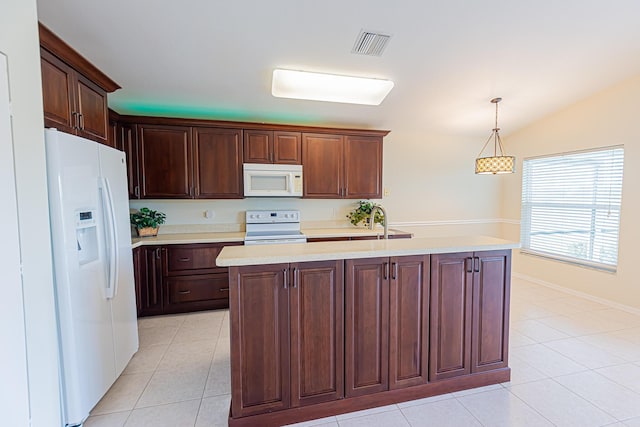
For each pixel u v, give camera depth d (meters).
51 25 2.04
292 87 2.99
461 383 2.01
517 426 1.68
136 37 2.22
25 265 1.44
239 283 1.60
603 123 3.45
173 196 3.46
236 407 1.64
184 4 1.94
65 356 1.62
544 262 4.25
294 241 3.54
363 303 1.80
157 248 3.23
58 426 1.60
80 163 1.74
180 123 3.42
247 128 3.62
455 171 4.80
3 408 1.35
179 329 2.95
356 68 2.73
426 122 4.15
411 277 1.87
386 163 4.50
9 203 1.37
